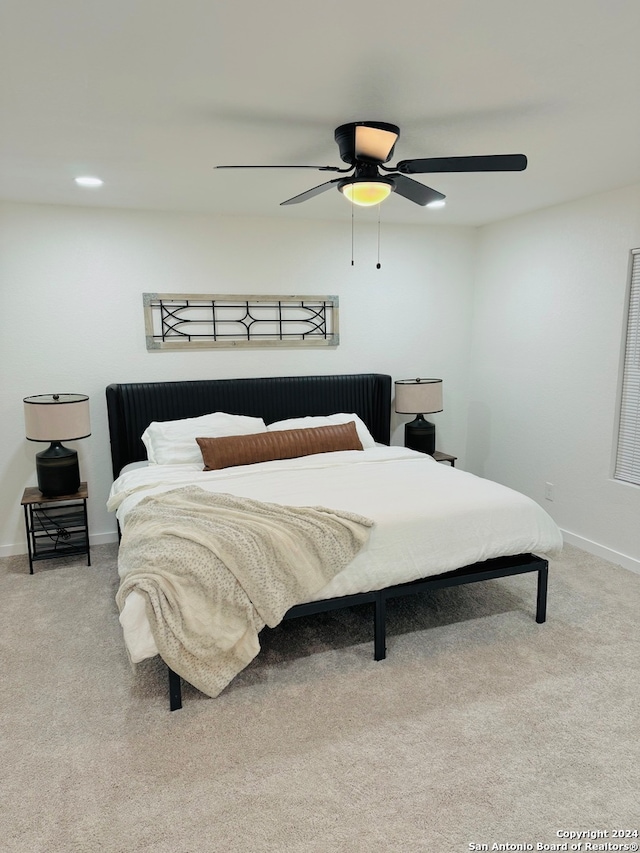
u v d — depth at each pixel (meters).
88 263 3.79
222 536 2.32
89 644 2.72
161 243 3.94
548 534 2.84
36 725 2.14
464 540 2.67
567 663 2.52
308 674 2.46
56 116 2.14
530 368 4.27
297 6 1.41
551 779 1.86
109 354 3.93
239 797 1.80
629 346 3.46
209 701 2.28
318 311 4.43
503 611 3.01
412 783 1.85
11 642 2.74
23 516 3.85
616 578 3.39
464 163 2.09
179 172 2.92
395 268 4.61
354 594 2.49
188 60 1.70
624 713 2.19
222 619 2.23
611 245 3.48
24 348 3.73
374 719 2.17
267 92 1.94
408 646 2.67
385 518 2.57
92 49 1.62
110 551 3.93
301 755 1.98
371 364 4.68
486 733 2.08
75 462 3.63
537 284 4.14
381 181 2.26
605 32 1.57
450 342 4.91
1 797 1.81
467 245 4.80
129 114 2.12
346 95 1.97
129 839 1.65
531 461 4.33
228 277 4.14
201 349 4.15
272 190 3.33
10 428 3.76
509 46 1.64
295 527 2.45
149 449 3.71
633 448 3.49
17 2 1.37
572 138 2.46
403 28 1.53
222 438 3.58
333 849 1.61
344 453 3.75
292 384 4.34
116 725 2.14
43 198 3.49
